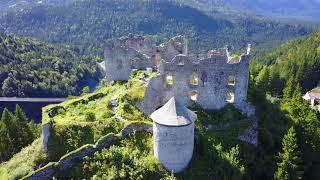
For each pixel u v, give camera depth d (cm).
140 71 7150
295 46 19200
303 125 7181
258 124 6372
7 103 14688
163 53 7525
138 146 5178
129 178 4769
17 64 17325
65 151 5300
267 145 6303
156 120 4909
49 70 18388
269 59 18812
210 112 6150
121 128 5522
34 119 14612
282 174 5784
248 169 5756
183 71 6044
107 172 4806
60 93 16650
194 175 5003
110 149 5003
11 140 7206
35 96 15925
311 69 14388
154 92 6109
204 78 6075
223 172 5181
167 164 4988
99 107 6069
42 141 5584
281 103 8044
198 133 5625
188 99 6191
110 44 7288
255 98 6894
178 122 4847
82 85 18762
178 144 4919
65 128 5462
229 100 6384
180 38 7556
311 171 6762
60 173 4894
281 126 6800
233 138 5884
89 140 5384
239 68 6044
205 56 6775
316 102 12094
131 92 6247
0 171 5597
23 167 5306
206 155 5312
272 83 11575
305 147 6900
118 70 7362
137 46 7888
